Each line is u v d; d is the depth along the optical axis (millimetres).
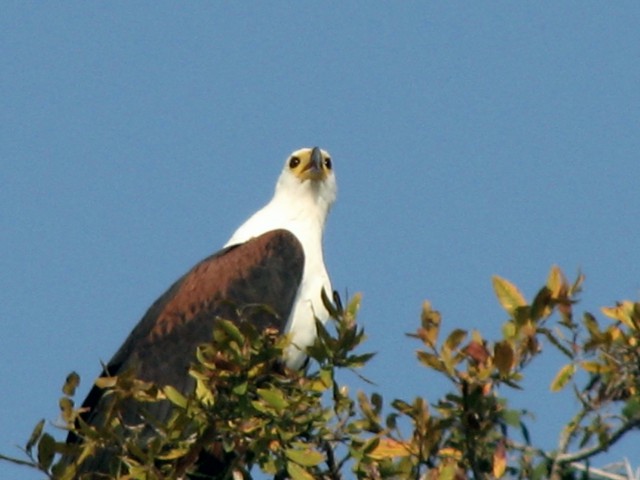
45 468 10953
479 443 11281
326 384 11500
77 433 11227
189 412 11031
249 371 11227
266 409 11133
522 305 11250
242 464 11945
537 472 11016
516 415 11203
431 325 11414
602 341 11172
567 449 11094
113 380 11125
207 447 11539
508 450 11211
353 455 11367
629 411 10969
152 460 11047
